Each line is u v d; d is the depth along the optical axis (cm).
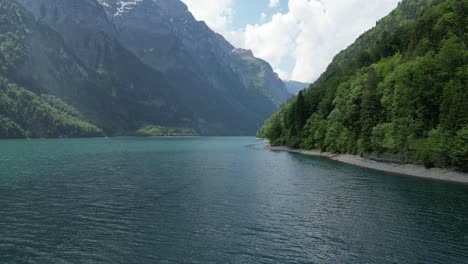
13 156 11694
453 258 2983
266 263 2912
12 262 2898
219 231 3700
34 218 4112
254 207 4678
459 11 10875
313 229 3756
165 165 9619
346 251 3148
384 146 9062
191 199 5159
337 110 12475
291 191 5759
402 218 4112
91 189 5884
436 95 8106
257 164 10031
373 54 15762
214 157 12538
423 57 8881
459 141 6775
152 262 2931
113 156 12400
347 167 9231
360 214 4303
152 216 4247
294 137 16362
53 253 3094
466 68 7894
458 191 5672
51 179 6869
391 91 9594
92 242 3359
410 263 2895
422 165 7819
